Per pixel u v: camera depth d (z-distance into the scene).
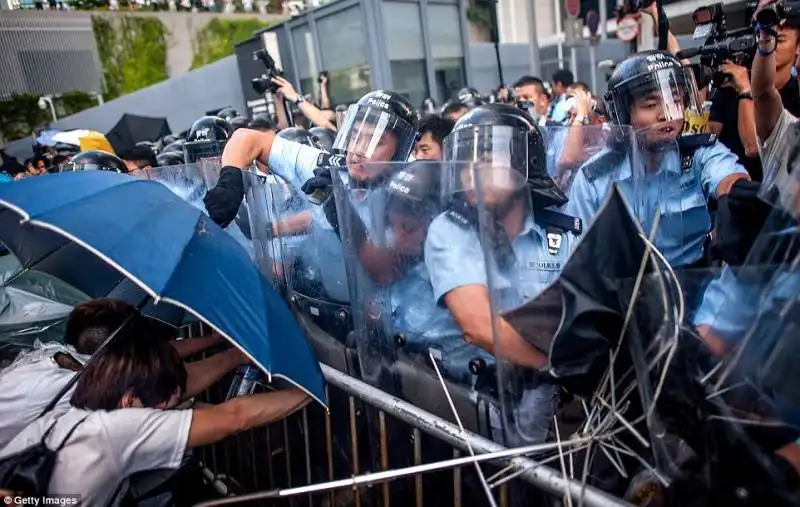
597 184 2.33
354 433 1.98
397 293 1.70
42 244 2.29
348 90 9.31
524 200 1.40
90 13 18.94
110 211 1.56
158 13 20.53
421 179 1.50
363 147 2.11
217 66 15.81
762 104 2.48
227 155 2.49
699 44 3.29
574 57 10.58
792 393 1.09
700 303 1.34
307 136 3.31
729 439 1.12
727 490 1.12
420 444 1.71
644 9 3.78
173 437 1.72
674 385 1.15
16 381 1.98
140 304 2.21
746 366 1.15
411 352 1.74
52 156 5.95
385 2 8.64
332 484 1.63
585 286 1.23
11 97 16.38
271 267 2.26
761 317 1.15
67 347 2.17
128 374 1.76
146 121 11.99
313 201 2.07
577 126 2.54
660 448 1.16
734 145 3.05
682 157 2.30
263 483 2.50
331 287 2.11
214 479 2.86
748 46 2.81
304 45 9.80
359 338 1.81
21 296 2.72
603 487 1.35
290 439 2.34
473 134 1.65
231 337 1.55
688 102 2.26
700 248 2.20
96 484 1.62
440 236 1.47
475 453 1.50
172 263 1.52
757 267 1.20
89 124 17.00
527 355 1.31
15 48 16.30
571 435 1.40
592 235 1.26
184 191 2.90
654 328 1.16
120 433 1.66
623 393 1.30
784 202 1.22
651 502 1.25
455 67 9.91
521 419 1.39
